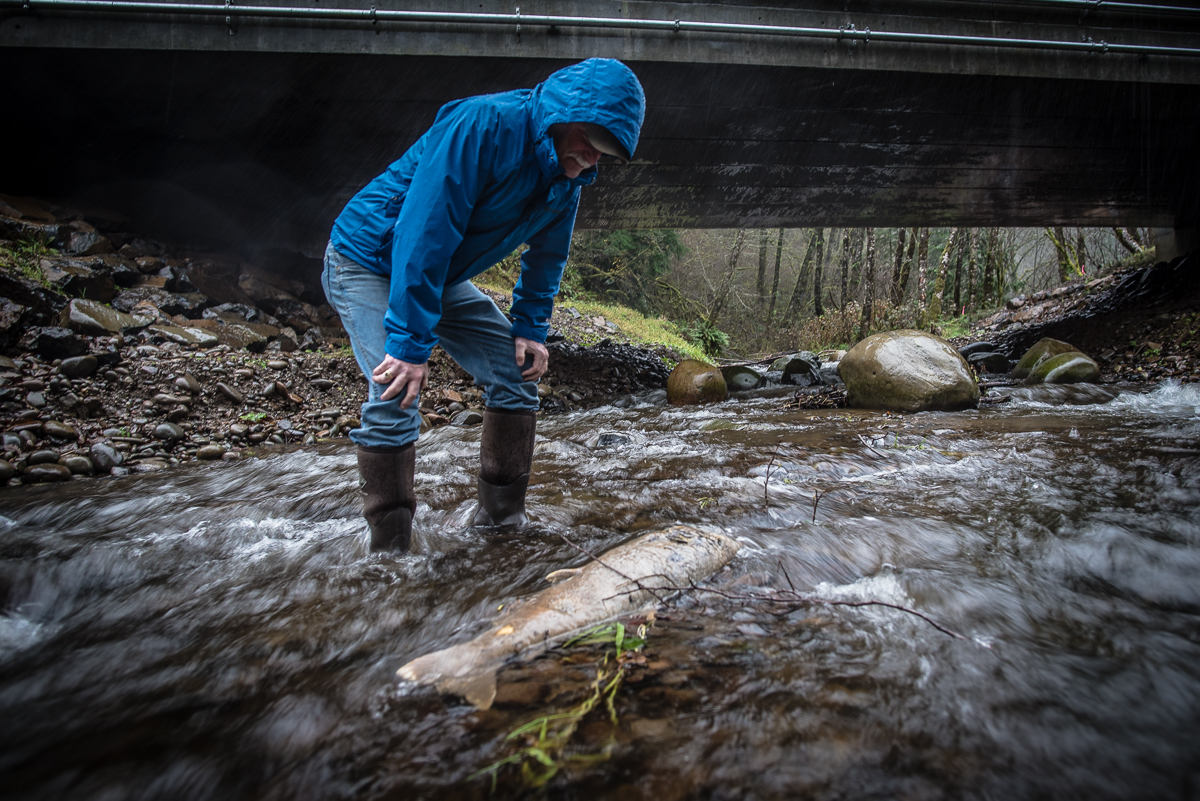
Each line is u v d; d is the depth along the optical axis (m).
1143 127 9.35
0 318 4.79
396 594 1.84
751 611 1.67
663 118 8.34
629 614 1.65
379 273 2.10
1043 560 2.01
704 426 5.46
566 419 6.62
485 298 2.37
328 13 6.08
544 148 1.91
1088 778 1.04
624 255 23.06
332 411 5.41
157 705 1.29
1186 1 8.06
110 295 6.07
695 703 1.24
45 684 1.39
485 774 1.05
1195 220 12.75
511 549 2.21
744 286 29.19
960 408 5.89
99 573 2.09
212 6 5.88
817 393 7.64
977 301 20.84
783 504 2.73
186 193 7.64
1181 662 1.40
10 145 6.71
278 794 1.03
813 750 1.10
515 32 6.52
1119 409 5.55
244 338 6.41
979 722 1.18
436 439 5.01
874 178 10.66
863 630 1.56
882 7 7.38
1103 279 14.27
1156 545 2.08
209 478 3.71
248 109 6.88
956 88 8.05
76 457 3.80
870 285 19.19
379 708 1.26
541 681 1.33
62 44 5.84
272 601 1.82
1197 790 1.01
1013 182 11.17
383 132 7.49
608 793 1.00
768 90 7.80
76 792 1.03
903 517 2.47
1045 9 7.68
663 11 6.89
